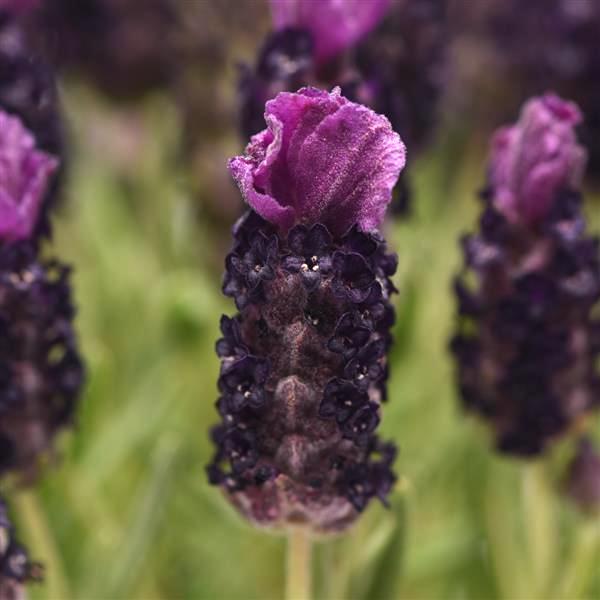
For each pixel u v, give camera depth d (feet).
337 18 0.92
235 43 1.14
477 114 1.38
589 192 1.14
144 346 1.23
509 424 0.96
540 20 1.25
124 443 1.07
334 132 0.78
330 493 0.83
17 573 0.86
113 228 1.44
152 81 1.34
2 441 0.90
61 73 1.26
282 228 0.79
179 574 1.12
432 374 1.23
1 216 0.86
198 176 1.15
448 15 1.24
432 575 1.10
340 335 0.79
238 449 0.82
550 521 1.04
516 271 0.93
